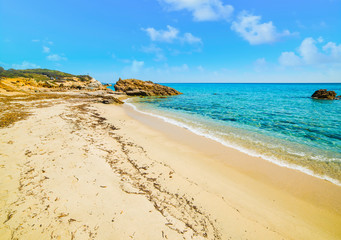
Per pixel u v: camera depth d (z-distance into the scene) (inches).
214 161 318.3
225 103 1315.2
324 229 173.2
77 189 189.9
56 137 347.3
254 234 158.2
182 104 1262.3
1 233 128.1
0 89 1168.2
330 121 677.3
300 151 371.6
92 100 1184.2
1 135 332.2
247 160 325.4
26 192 176.9
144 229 148.2
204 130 532.7
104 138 394.6
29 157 252.2
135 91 2075.5
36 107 693.9
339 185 248.5
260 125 605.9
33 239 126.1
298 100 1551.4
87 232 137.6
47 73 5216.5
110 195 187.6
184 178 249.3
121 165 268.8
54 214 151.5
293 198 219.5
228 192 223.6
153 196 198.2
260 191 231.5
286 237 159.5
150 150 355.9
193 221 165.9
